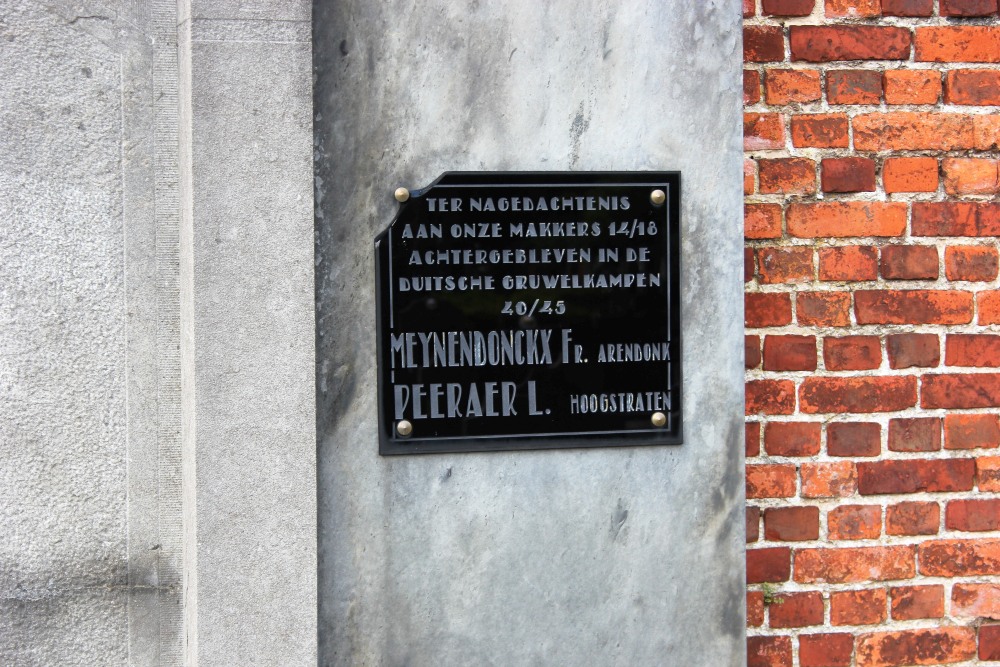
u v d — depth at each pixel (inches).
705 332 90.3
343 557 86.8
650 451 89.9
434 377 87.2
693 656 90.7
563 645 89.4
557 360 88.4
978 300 96.3
